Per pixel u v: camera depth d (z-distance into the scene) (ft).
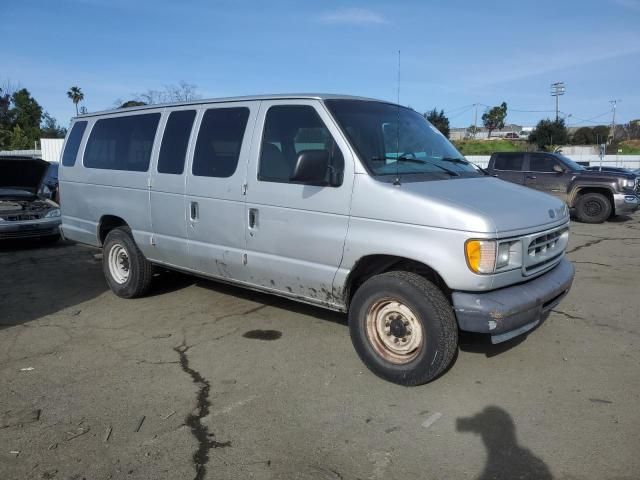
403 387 13.69
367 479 10.12
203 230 17.65
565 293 14.80
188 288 22.77
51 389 13.79
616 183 45.60
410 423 12.01
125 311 20.03
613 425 11.78
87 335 17.65
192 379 14.32
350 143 14.29
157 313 19.70
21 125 181.06
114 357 15.83
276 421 12.16
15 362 15.51
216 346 16.55
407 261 13.87
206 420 12.23
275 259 15.74
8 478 10.21
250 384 13.99
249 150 16.33
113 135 21.45
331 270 14.55
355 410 12.61
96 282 24.49
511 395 13.19
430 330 12.85
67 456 10.88
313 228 14.71
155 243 19.51
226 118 17.35
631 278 24.56
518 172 50.16
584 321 18.38
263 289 16.62
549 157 49.03
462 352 15.69
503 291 12.84
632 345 16.26
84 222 22.79
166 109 19.45
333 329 17.81
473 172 16.47
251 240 16.25
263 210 15.80
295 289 15.60
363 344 14.21
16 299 21.85
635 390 13.39
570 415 12.23
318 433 11.66
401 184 13.61
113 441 11.39
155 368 15.03
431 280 14.06
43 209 34.06
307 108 15.42
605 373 14.35
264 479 10.12
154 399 13.23
